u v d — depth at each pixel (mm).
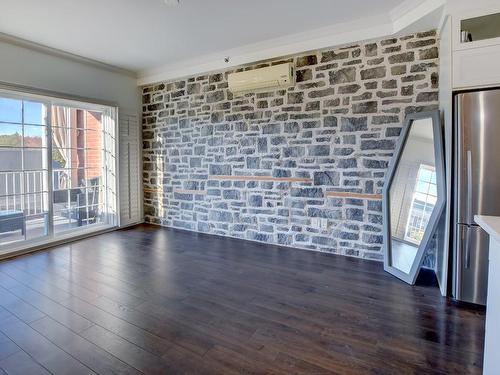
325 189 3604
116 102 4715
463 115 2334
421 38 3014
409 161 2975
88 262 3354
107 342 1919
